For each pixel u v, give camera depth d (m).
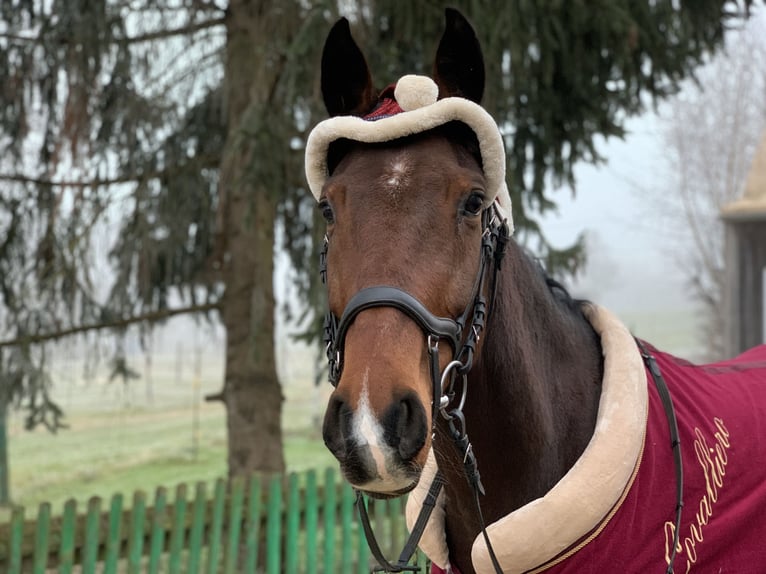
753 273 9.94
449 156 1.63
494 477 1.83
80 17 5.48
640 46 5.48
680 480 1.78
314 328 5.45
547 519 1.64
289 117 5.07
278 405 6.37
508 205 1.86
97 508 3.95
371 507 4.68
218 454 12.23
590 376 1.96
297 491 4.56
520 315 1.84
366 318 1.46
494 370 1.77
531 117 5.69
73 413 17.69
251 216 4.89
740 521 1.85
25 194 6.09
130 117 5.85
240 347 6.32
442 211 1.56
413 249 1.51
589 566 1.67
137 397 20.95
